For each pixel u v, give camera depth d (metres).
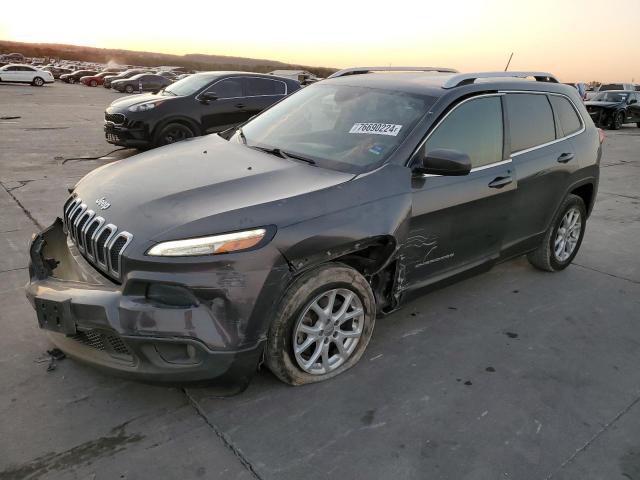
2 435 2.45
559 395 3.00
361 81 3.91
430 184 3.20
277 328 2.65
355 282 2.91
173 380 2.46
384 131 3.29
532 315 3.98
